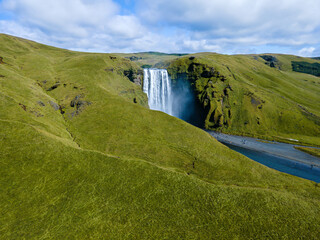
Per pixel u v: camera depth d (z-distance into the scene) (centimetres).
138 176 4991
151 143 7419
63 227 3541
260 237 3794
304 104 19762
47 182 4306
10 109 6456
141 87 17775
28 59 13750
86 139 7256
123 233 3588
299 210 4603
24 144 4825
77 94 10069
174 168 6288
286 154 12075
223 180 5981
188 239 3619
